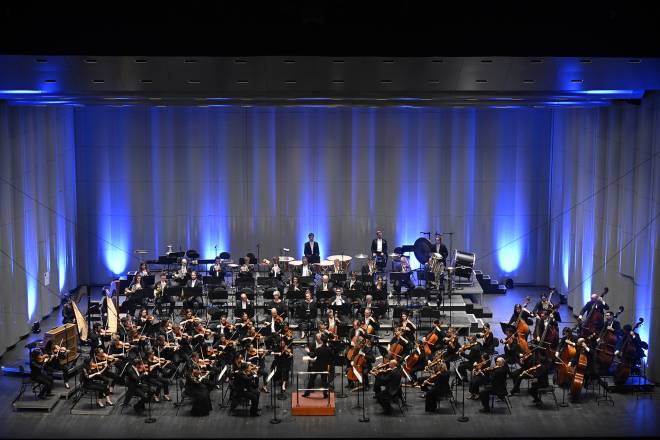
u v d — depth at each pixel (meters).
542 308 22.92
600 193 24.48
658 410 19.72
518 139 28.91
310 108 28.67
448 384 19.67
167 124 28.67
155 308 24.80
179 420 19.23
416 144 28.86
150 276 25.00
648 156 21.36
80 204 28.97
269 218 29.14
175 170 28.88
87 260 29.14
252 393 19.41
